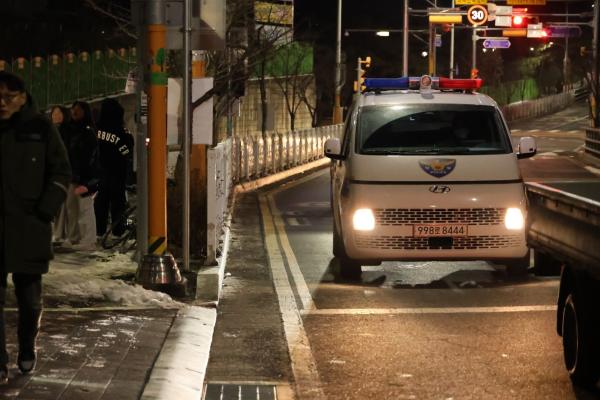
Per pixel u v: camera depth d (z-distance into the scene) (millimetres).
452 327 9516
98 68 29203
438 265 13438
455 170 11984
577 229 6844
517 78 103688
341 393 7230
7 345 7527
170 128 11195
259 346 8680
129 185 19734
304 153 34406
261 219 19266
